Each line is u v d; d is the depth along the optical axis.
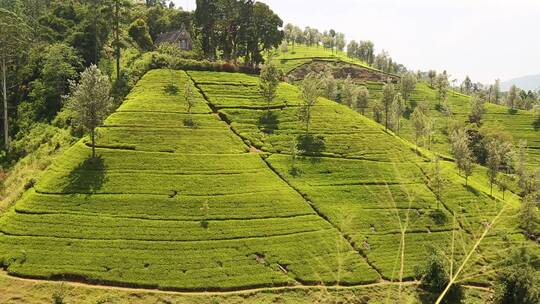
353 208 78.81
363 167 94.25
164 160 86.31
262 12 149.38
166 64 130.00
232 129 103.69
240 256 67.38
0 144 105.25
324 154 98.06
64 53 116.81
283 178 88.44
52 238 65.75
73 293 57.78
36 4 177.88
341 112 120.62
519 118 183.12
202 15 147.50
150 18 180.38
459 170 69.19
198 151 91.56
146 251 65.75
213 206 76.75
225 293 61.12
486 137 124.00
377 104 144.12
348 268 64.19
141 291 59.62
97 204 73.00
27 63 124.19
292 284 63.06
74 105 81.19
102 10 140.62
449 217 74.38
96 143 88.19
